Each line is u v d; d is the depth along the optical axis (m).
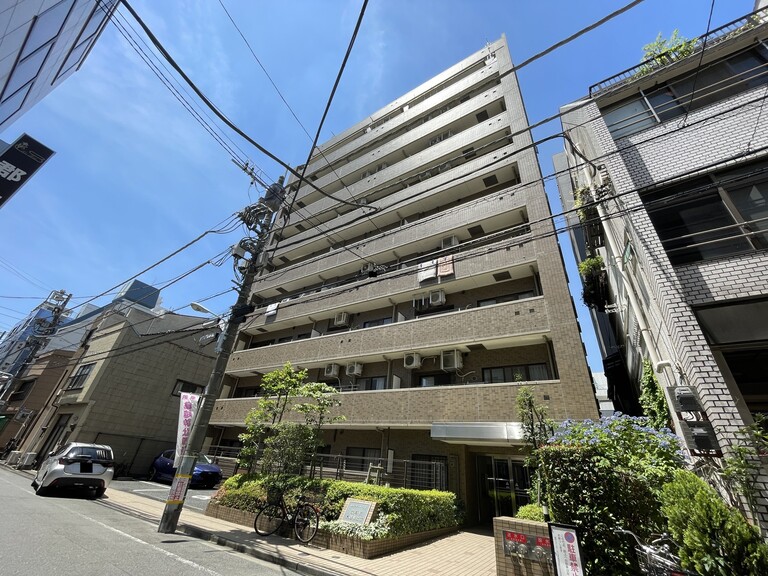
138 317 21.69
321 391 10.05
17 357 31.83
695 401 5.14
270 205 10.54
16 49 5.55
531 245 12.37
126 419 19.50
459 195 16.47
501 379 11.77
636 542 4.21
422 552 6.80
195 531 7.35
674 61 8.66
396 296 15.46
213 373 8.61
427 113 20.53
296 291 21.28
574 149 6.22
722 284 5.89
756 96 7.08
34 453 18.55
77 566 4.47
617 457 4.82
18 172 8.09
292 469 8.86
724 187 6.58
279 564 5.66
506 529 5.09
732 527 3.35
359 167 21.56
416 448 12.12
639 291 8.12
